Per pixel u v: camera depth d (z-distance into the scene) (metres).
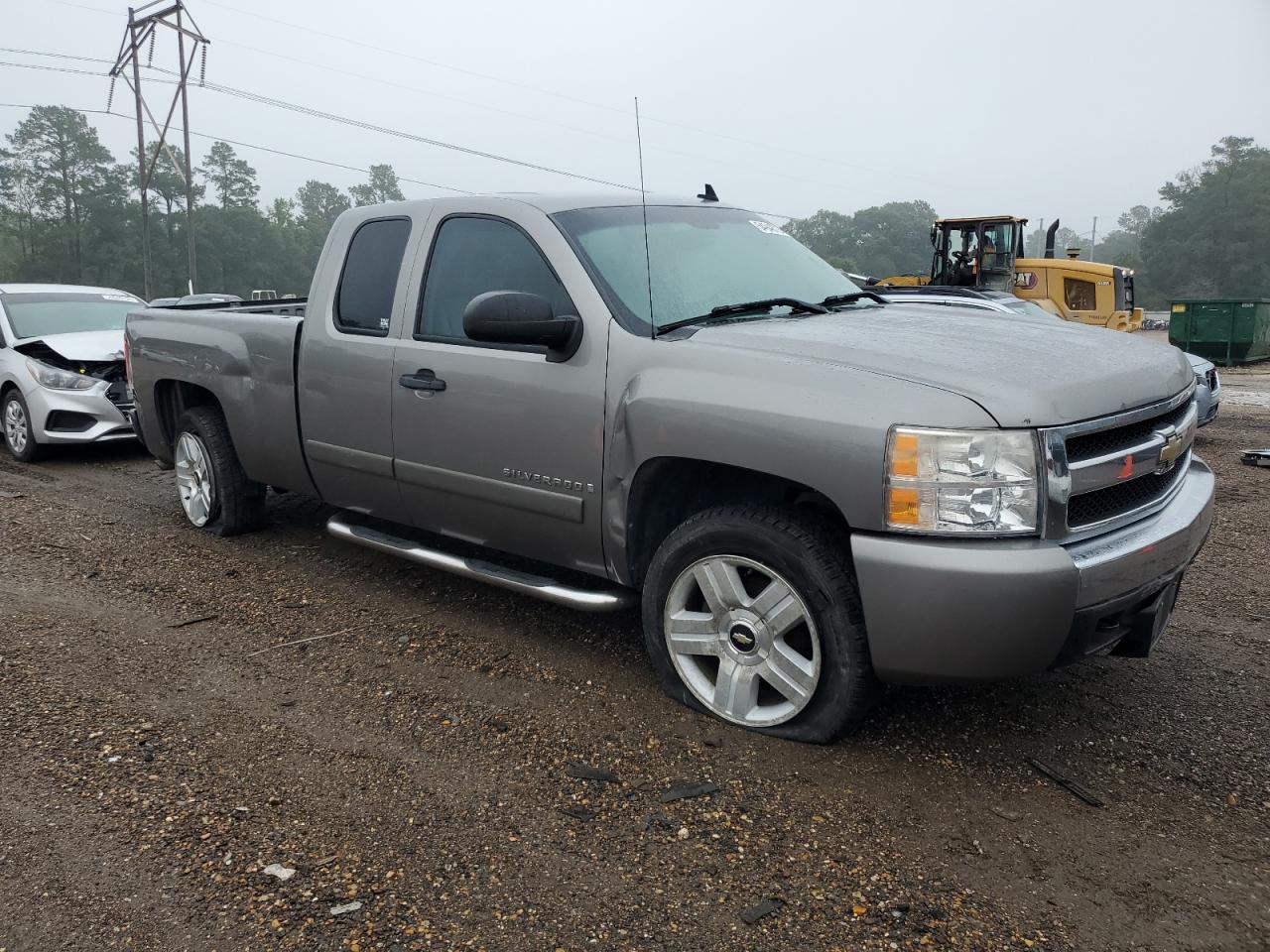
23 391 8.32
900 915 2.38
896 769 3.07
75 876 2.52
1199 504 3.29
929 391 2.81
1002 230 19.97
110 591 4.84
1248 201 117.38
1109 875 2.54
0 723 3.36
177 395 5.95
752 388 3.06
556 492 3.64
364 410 4.33
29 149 113.25
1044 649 2.75
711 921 2.35
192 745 3.24
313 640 4.19
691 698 3.46
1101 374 3.04
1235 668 3.90
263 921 2.34
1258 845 2.69
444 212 4.16
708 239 4.12
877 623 2.85
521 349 3.72
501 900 2.43
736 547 3.20
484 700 3.58
